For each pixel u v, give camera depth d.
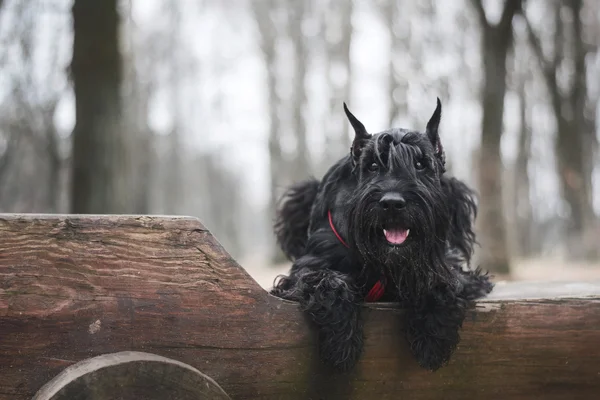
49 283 2.46
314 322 2.83
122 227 2.56
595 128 25.69
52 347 2.46
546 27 21.08
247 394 2.73
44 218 2.47
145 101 29.42
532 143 32.31
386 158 3.11
